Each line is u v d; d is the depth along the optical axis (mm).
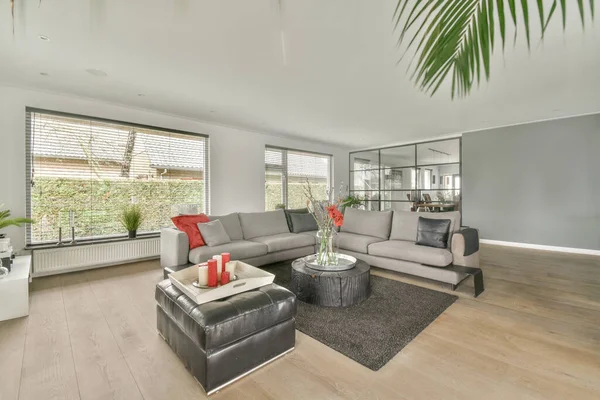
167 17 2109
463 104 4117
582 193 4723
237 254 3393
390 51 2619
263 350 1718
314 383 1573
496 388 1521
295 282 2764
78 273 3613
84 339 2016
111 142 4094
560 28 2225
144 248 4156
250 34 2342
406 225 3846
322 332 2109
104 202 4023
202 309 1582
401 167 7246
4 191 3311
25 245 3422
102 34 2326
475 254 3346
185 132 4824
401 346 1921
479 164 5789
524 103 4074
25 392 1492
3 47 2518
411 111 4473
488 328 2166
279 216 4609
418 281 3252
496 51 2588
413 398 1453
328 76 3148
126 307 2570
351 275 2590
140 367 1703
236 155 5586
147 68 2945
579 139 4727
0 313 2295
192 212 4270
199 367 1530
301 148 6977
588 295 2828
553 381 1572
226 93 3666
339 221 2754
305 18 2131
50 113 3590
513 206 5402
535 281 3270
